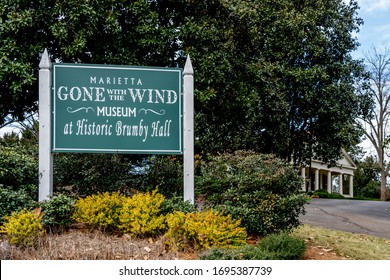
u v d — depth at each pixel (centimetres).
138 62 1052
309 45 2066
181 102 762
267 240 617
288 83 2075
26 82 943
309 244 752
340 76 2192
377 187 3925
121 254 563
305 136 2286
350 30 2309
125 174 865
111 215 661
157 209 664
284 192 736
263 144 1909
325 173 4094
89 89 734
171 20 1166
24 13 955
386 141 1628
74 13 973
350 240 841
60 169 843
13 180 709
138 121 744
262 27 1958
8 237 580
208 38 1094
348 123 2216
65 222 656
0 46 970
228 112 1222
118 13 1034
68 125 723
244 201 716
